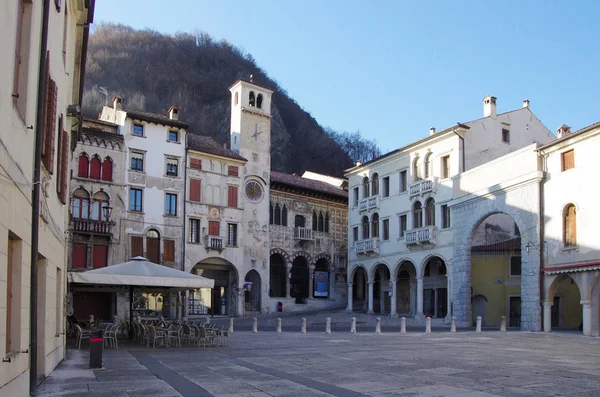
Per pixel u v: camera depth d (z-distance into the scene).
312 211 64.12
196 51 137.00
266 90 61.06
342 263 66.06
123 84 115.75
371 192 58.28
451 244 46.38
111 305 47.31
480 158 47.50
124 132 49.94
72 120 22.84
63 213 18.08
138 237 49.66
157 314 46.28
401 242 52.81
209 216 54.31
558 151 36.06
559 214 35.62
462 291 44.50
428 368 16.25
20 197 9.46
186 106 113.88
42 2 11.04
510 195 39.84
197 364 17.27
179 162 53.03
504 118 49.75
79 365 16.81
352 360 18.47
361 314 56.69
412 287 54.78
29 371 10.84
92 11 19.06
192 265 52.50
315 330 38.38
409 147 51.88
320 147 120.50
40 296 13.44
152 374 14.85
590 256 32.94
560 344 26.08
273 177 60.69
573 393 11.94
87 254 46.47
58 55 14.39
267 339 28.53
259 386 12.88
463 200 44.88
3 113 7.89
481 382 13.48
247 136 58.72
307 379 14.04
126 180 49.47
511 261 47.34
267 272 58.25
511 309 46.84
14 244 9.73
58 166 15.84
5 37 7.85
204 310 54.88
